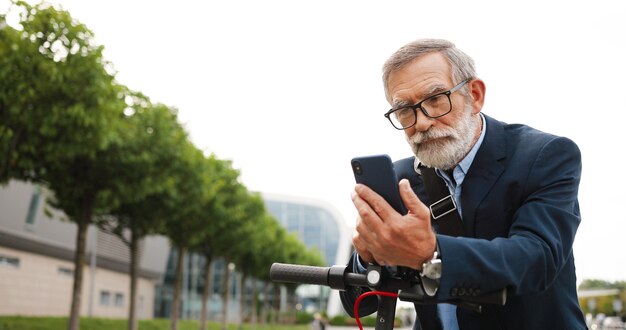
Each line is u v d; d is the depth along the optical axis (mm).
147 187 12688
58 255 30453
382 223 1328
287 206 74438
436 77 1731
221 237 23438
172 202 15234
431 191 1895
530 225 1524
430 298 1420
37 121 8852
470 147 1850
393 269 1570
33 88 8562
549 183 1678
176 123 14188
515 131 1865
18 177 11945
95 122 9242
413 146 1816
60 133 9508
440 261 1354
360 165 1405
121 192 12586
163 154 12836
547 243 1475
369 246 1390
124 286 40594
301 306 69438
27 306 27719
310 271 1762
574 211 1729
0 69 8023
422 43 1775
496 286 1360
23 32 8352
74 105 8836
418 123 1738
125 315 40469
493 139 1825
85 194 12898
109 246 35719
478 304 1428
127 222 16250
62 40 8594
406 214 1409
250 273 35812
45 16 8367
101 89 8930
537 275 1433
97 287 36156
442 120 1740
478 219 1768
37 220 27047
